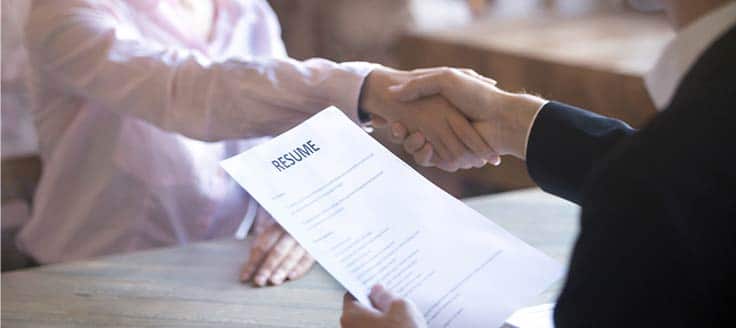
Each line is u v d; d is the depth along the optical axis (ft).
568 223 4.50
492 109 3.77
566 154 3.34
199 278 4.04
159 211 5.20
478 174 8.97
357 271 2.88
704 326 2.10
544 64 8.18
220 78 4.26
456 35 9.45
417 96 3.95
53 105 5.05
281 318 3.59
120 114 4.81
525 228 4.44
